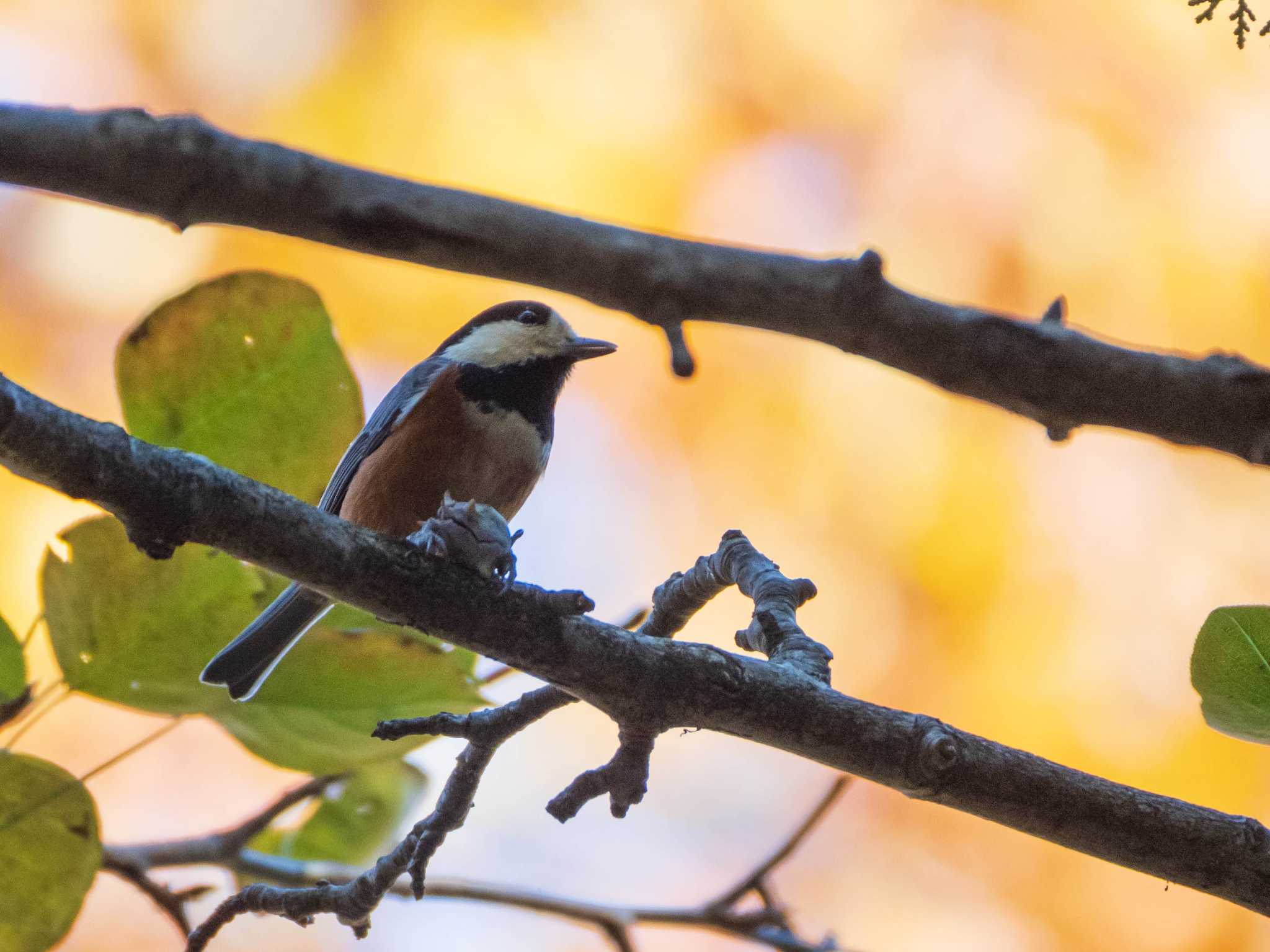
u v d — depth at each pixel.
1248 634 4.71
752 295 4.91
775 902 6.70
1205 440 5.13
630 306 4.90
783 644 5.19
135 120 4.57
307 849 6.52
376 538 4.73
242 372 5.05
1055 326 5.09
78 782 4.76
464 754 5.07
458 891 6.42
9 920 4.73
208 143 4.59
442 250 4.78
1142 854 4.82
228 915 5.25
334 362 5.09
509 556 4.79
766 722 4.81
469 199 4.80
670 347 4.90
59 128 4.51
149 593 4.84
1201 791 11.27
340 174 4.71
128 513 4.37
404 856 5.08
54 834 4.75
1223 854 4.78
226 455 5.10
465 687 5.20
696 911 6.62
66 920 4.76
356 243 4.77
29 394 4.22
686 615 5.77
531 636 4.73
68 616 4.82
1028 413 5.16
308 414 5.11
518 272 4.84
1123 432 5.22
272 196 4.65
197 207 4.66
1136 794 4.86
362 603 4.70
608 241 4.83
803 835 6.71
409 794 6.50
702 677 4.80
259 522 4.53
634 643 4.82
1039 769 4.83
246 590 4.90
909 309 5.00
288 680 5.07
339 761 5.24
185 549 4.82
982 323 5.02
